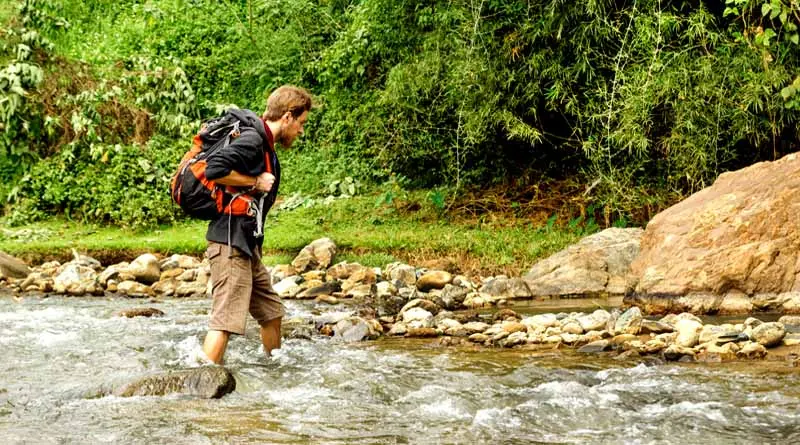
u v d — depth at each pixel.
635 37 11.02
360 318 7.72
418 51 13.65
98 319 8.31
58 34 15.89
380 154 14.07
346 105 15.14
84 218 14.15
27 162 14.70
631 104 10.74
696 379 5.35
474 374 5.63
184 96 15.38
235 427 4.36
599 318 7.38
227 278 5.54
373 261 11.43
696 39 11.10
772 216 8.23
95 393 5.09
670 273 8.41
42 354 6.49
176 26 16.81
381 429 4.35
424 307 8.66
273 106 5.64
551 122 13.27
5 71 14.51
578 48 11.55
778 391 4.98
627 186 11.84
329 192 14.40
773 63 10.46
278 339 6.25
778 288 8.11
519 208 13.06
